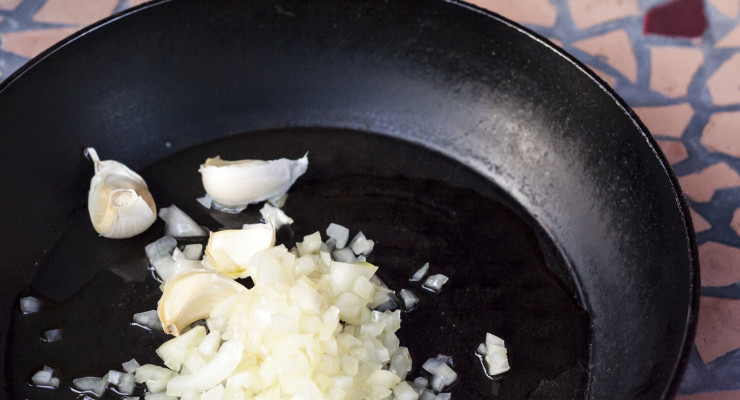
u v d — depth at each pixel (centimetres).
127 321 37
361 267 36
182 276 36
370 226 39
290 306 35
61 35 46
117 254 38
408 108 42
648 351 35
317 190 40
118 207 38
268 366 34
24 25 47
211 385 34
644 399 33
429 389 35
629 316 36
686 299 34
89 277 38
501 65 40
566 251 39
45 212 38
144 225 38
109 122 40
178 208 39
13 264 37
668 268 35
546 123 40
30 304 37
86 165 39
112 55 39
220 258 37
